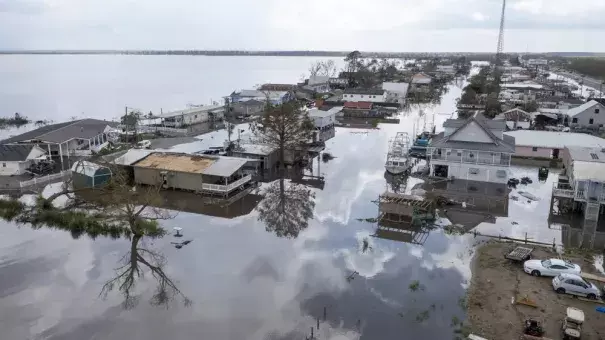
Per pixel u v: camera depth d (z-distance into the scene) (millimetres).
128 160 50469
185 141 72688
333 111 85312
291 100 104875
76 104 119375
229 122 84312
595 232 36875
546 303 25953
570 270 28797
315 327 24516
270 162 56625
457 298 27047
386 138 74938
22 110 108312
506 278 29062
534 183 49844
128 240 36031
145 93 147125
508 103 103125
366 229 37906
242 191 47625
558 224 38656
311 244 35094
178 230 36750
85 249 34375
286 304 26797
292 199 45594
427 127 83250
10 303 26891
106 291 28375
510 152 48281
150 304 26906
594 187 38750
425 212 39344
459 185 49156
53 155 60531
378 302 26875
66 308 26469
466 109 100875
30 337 23781
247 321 25156
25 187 48250
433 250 33812
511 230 37406
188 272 30750
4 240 35719
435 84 157250
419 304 26516
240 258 32750
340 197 46125
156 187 43594
